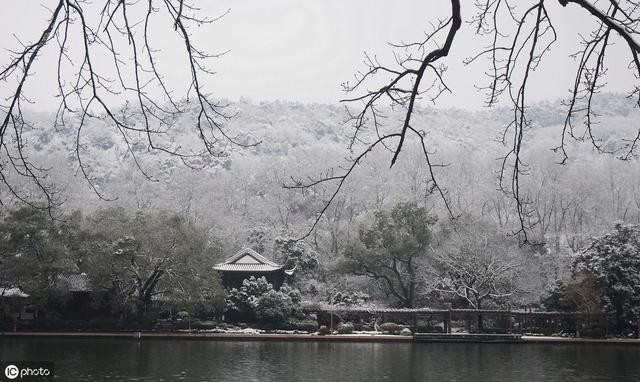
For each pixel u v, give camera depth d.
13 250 49.72
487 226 68.94
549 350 45.62
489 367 34.78
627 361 38.25
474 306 60.62
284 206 99.12
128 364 33.50
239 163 127.06
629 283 54.28
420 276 66.00
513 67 7.34
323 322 59.34
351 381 29.22
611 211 94.94
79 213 54.03
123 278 51.50
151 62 6.59
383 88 7.03
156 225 52.25
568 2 6.63
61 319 51.50
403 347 46.91
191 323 53.94
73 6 6.10
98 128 126.44
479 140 157.00
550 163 93.12
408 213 66.12
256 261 65.62
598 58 7.12
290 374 31.16
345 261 66.00
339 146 146.38
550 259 70.06
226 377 29.78
